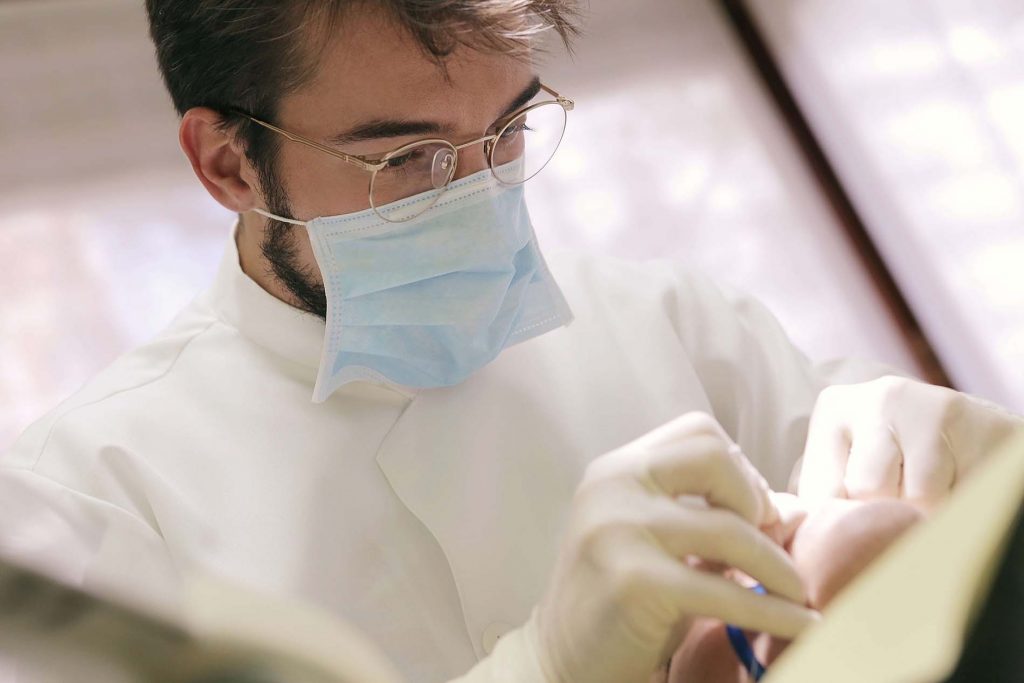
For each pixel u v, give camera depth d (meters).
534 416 1.08
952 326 2.32
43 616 0.29
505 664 0.78
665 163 2.51
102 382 1.11
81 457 1.02
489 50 0.89
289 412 1.05
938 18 2.17
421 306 0.99
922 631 0.36
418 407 1.05
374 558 1.02
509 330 1.04
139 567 0.41
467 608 1.01
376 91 0.90
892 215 2.42
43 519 0.96
